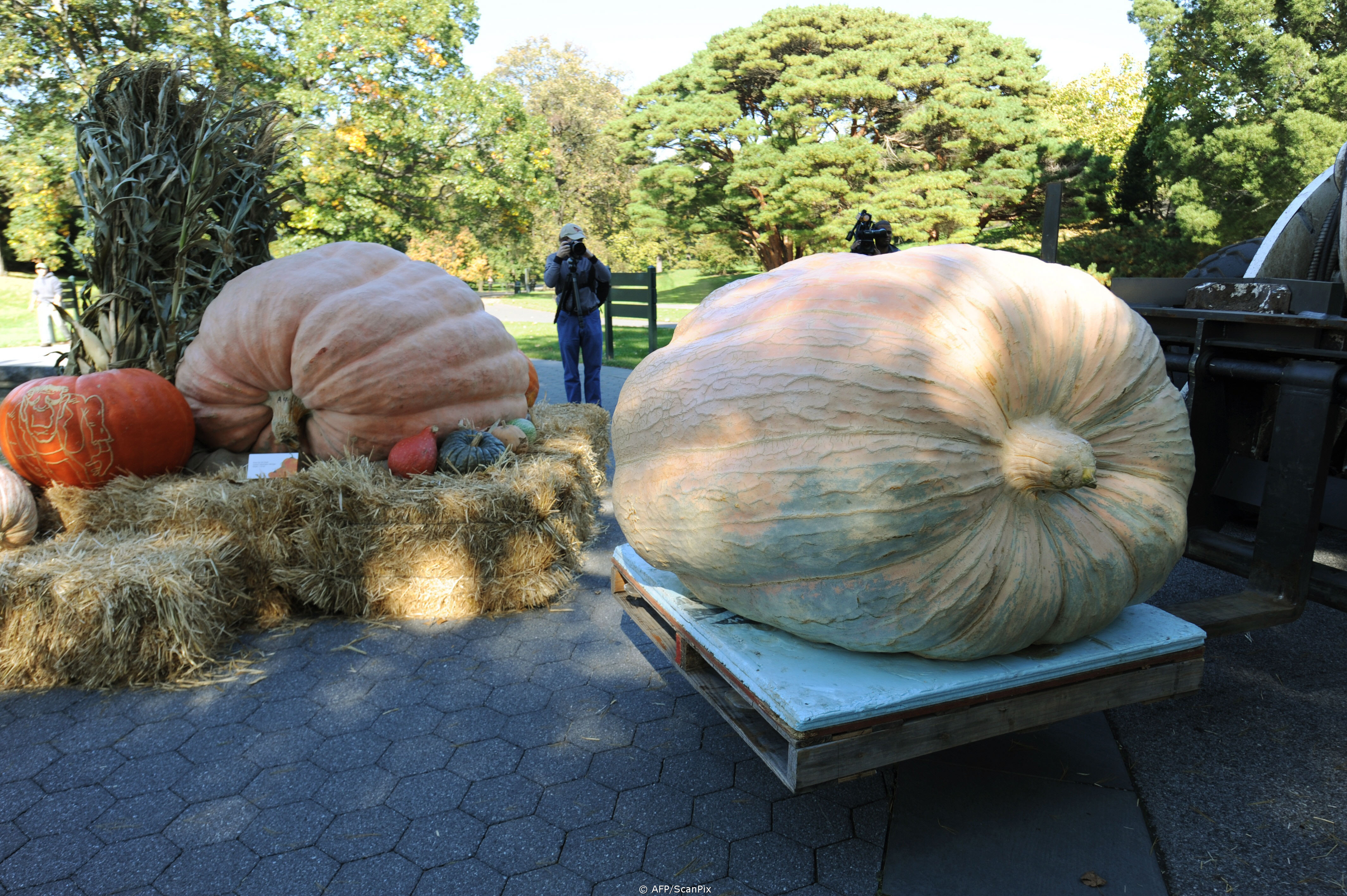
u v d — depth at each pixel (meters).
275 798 2.35
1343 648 3.25
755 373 2.04
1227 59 21.59
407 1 17.27
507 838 2.17
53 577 2.93
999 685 2.05
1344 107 19.64
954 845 2.14
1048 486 1.93
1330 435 2.64
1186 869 2.05
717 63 35.62
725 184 34.59
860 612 1.98
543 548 3.66
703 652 2.32
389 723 2.74
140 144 4.45
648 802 2.32
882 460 1.85
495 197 20.00
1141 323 2.31
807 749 1.88
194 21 16.11
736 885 2.00
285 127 5.23
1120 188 27.28
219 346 4.04
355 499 3.48
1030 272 2.21
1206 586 3.79
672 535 2.22
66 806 2.32
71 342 4.32
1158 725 2.72
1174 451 2.20
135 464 3.85
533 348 14.37
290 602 3.62
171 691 2.97
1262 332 2.85
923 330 1.98
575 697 2.91
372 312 3.97
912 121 30.45
